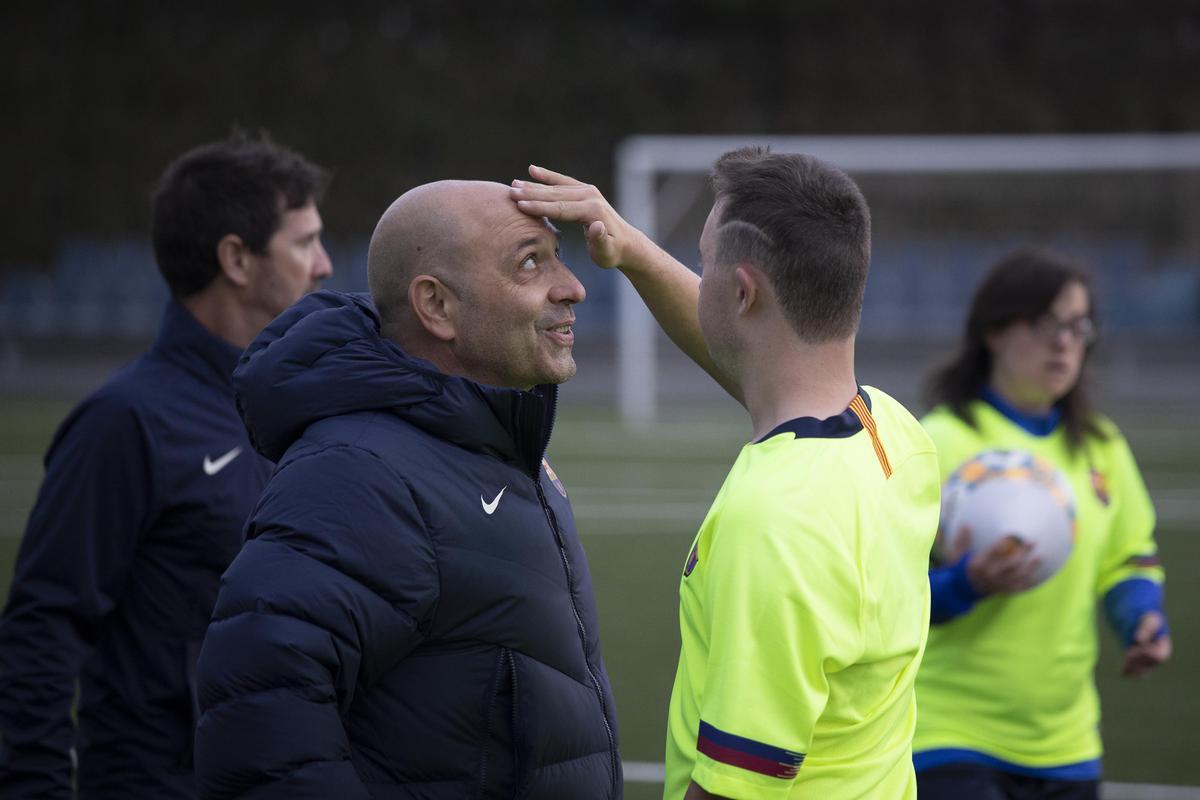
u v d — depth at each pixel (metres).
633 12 88.56
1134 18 83.88
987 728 8.52
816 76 83.94
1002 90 82.50
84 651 7.10
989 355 9.26
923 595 5.36
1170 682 17.80
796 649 4.67
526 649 5.29
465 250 5.43
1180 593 22.92
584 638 5.76
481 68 84.56
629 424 46.62
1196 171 58.03
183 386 7.46
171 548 7.29
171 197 7.70
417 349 5.60
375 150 81.88
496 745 5.21
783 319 5.21
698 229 55.94
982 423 9.09
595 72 84.25
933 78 83.44
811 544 4.77
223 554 7.36
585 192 5.84
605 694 5.79
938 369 9.48
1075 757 8.61
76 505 7.08
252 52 83.44
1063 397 9.21
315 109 82.12
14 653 6.96
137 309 66.56
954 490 8.62
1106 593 9.34
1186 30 83.44
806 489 4.89
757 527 4.79
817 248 5.13
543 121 83.19
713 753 4.67
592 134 83.25
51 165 78.31
